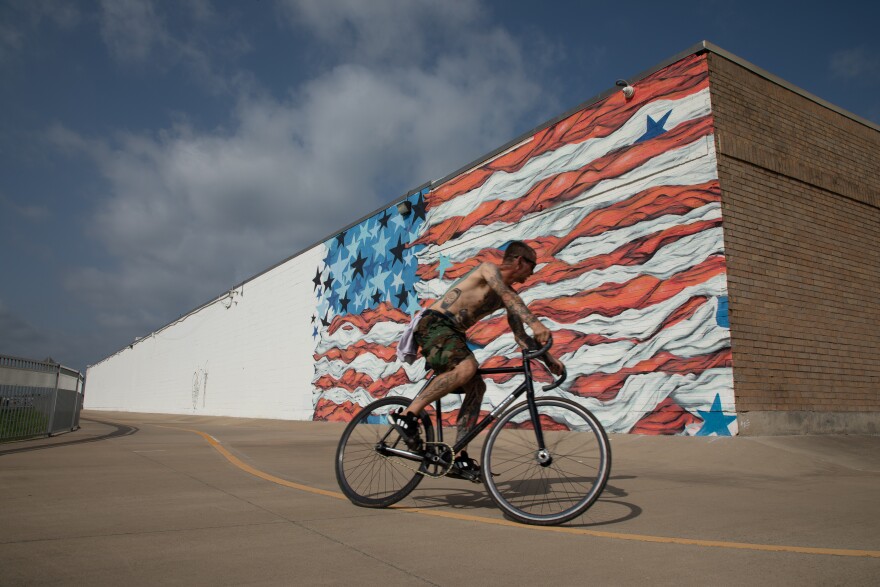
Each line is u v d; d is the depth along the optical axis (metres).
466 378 3.62
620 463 6.70
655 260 8.70
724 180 8.13
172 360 33.34
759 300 8.09
